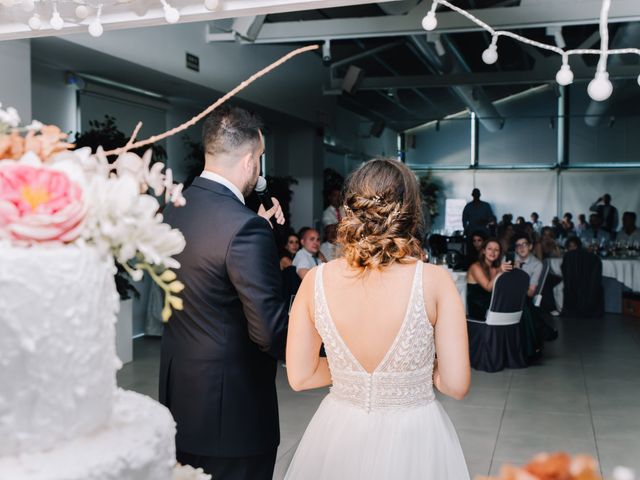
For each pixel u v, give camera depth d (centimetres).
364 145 1677
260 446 200
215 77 784
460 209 1702
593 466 68
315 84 1109
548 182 1636
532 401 500
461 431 430
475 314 616
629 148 1586
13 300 85
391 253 166
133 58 628
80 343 92
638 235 1070
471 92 1348
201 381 194
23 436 89
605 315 940
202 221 194
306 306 178
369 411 169
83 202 92
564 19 654
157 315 741
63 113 680
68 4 293
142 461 96
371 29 752
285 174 1190
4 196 88
